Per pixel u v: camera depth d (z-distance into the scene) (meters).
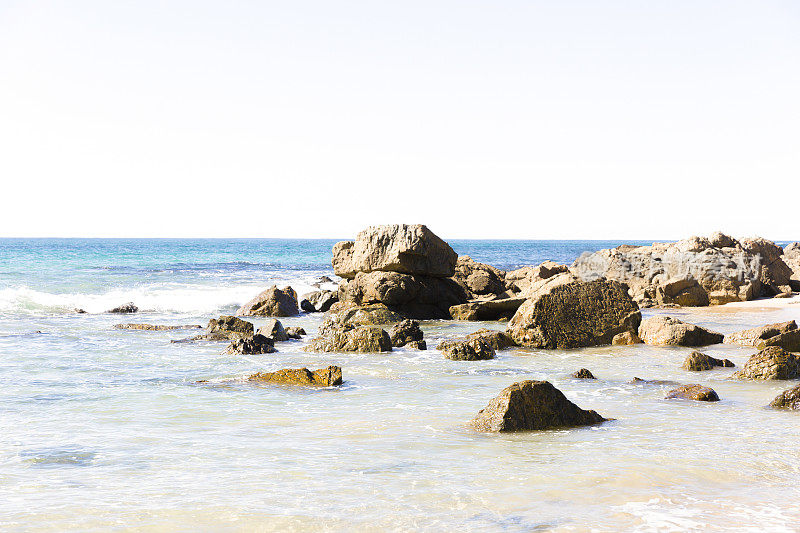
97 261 72.31
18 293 35.59
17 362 17.73
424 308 33.03
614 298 22.73
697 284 38.06
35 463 8.86
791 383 14.92
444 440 10.00
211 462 8.88
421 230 32.22
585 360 18.81
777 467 8.56
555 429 10.66
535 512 6.95
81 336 23.38
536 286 32.41
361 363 18.27
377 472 8.38
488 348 19.36
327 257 102.88
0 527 6.59
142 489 7.77
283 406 12.53
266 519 6.79
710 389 13.22
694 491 7.62
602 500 7.32
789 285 46.38
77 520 6.79
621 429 10.68
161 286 43.25
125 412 11.98
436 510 7.02
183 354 19.67
